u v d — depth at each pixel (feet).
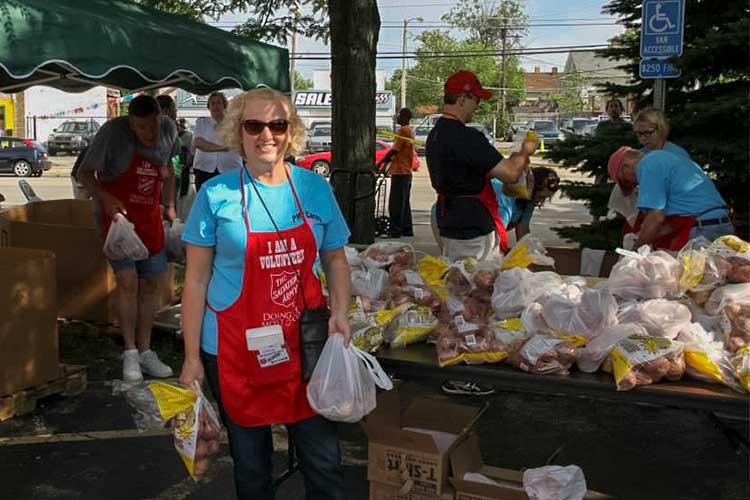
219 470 12.88
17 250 15.83
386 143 83.76
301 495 12.09
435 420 11.17
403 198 37.35
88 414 15.17
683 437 14.56
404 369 9.65
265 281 8.21
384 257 11.76
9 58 12.57
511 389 9.24
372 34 25.64
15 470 12.71
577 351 9.12
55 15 13.37
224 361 8.25
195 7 33.47
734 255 9.80
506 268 10.62
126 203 16.31
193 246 8.34
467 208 14.47
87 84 20.31
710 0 24.03
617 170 15.97
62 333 19.80
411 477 10.12
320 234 8.57
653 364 8.64
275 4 33.14
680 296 9.95
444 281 10.89
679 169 14.07
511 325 9.66
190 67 16.63
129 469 12.85
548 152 26.04
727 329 9.13
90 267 19.40
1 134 122.83
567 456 13.67
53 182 74.59
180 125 39.04
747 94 21.57
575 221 46.11
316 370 8.26
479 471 10.90
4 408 14.61
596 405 16.24
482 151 13.96
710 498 12.05
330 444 8.64
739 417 8.41
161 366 17.15
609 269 16.38
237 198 8.24
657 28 19.10
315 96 140.36
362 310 10.25
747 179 22.24
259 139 8.17
